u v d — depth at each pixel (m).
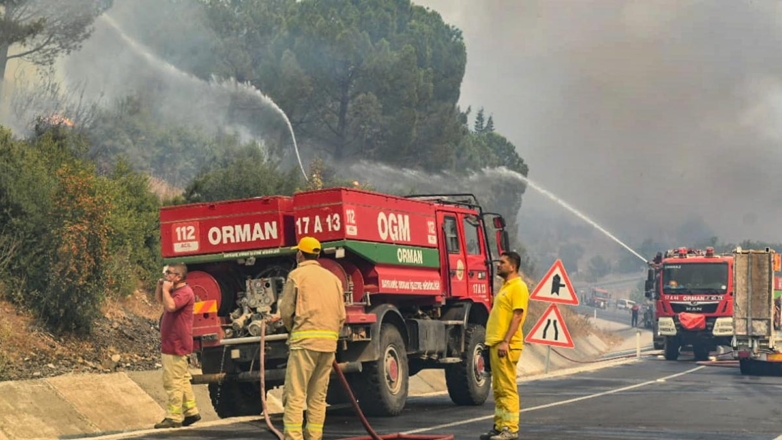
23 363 16.14
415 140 47.94
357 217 14.45
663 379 25.14
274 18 46.53
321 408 10.45
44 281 18.30
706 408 16.33
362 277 14.69
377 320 14.75
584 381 24.20
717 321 36.44
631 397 18.72
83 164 23.25
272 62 45.31
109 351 18.30
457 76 53.09
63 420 14.18
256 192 25.64
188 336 13.45
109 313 20.20
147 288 22.70
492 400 19.05
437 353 16.89
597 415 14.92
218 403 15.52
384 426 13.61
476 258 18.31
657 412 15.47
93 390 15.34
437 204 17.61
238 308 14.66
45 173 19.80
